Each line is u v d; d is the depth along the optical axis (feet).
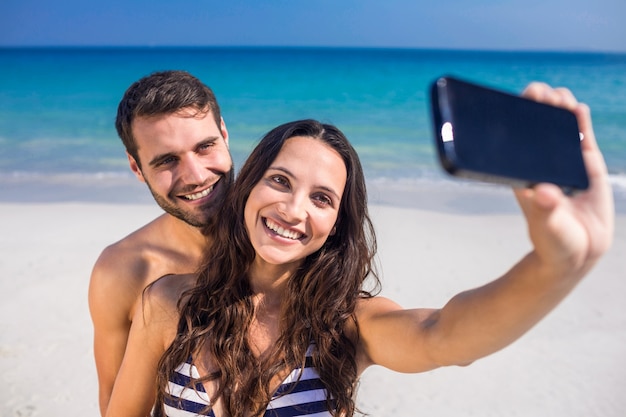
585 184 3.84
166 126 8.65
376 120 74.84
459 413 16.19
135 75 131.03
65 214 32.30
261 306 7.16
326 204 6.59
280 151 6.68
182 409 6.82
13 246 27.20
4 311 21.09
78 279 23.66
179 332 7.02
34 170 46.42
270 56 233.14
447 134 3.36
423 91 103.14
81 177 43.32
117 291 9.77
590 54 314.55
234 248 7.08
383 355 6.53
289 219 6.39
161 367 6.93
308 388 6.79
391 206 34.53
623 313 21.43
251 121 77.20
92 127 68.08
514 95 3.73
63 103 88.53
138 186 39.96
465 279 23.88
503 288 4.58
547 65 191.21
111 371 10.50
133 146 9.07
